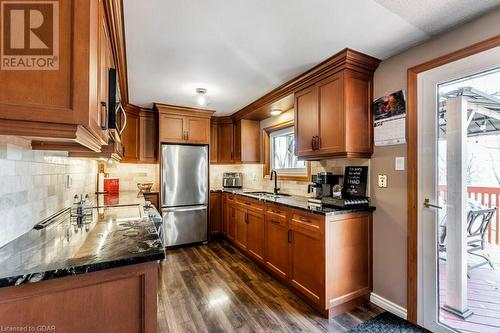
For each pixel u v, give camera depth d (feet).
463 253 5.61
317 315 6.56
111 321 2.90
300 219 7.32
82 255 3.00
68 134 2.67
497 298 5.31
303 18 5.12
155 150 12.71
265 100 10.58
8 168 3.48
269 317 6.45
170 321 6.26
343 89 6.77
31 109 2.41
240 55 6.75
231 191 12.79
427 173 6.05
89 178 9.81
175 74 8.07
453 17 5.10
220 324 6.15
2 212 3.34
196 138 12.89
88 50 2.63
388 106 6.84
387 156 6.86
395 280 6.64
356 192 7.58
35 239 3.67
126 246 3.35
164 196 12.16
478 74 5.23
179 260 10.56
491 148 5.18
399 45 6.24
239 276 8.93
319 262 6.55
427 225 6.03
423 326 6.03
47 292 2.61
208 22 5.24
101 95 3.62
